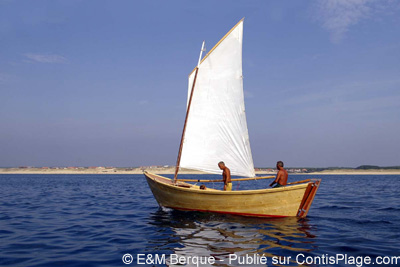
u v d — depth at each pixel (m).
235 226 11.53
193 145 15.84
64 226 12.16
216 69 15.50
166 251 8.35
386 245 8.89
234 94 15.16
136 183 53.03
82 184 48.62
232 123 15.21
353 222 12.55
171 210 15.62
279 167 13.49
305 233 10.37
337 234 10.24
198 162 15.73
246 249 8.45
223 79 15.38
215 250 8.38
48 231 11.20
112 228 11.69
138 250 8.52
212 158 15.51
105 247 8.89
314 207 17.69
